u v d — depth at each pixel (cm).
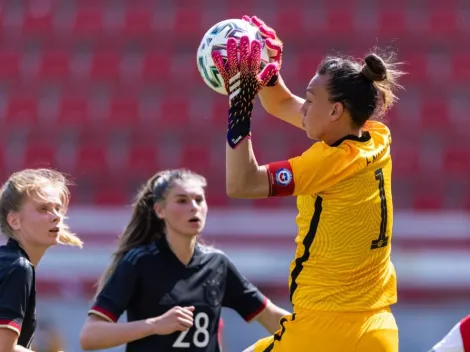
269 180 1216
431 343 3512
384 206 1277
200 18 6488
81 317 3328
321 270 1268
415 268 4759
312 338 1265
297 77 6097
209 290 1745
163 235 1764
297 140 5772
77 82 6188
